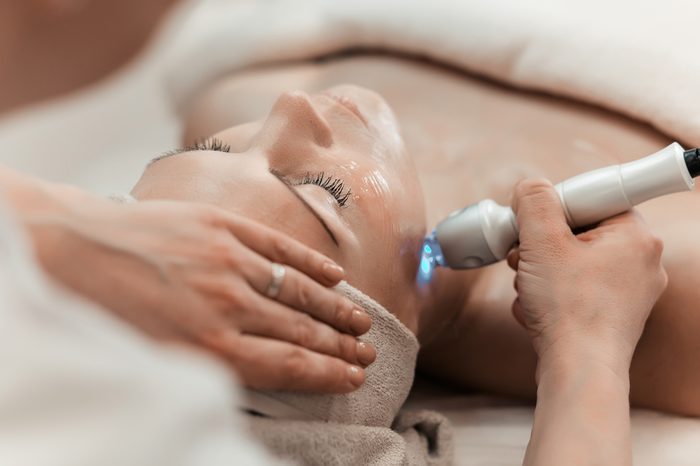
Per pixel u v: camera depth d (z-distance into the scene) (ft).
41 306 1.51
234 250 2.34
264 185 2.75
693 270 3.09
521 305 2.98
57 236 2.15
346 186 2.87
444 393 3.75
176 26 5.71
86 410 1.50
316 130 2.93
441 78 4.31
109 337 1.54
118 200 2.74
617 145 3.64
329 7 4.79
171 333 2.24
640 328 2.91
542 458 2.60
